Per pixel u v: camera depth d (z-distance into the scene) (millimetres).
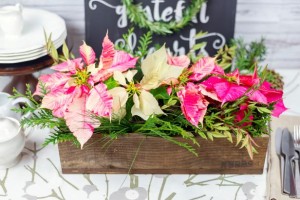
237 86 726
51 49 813
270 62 1336
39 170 833
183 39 1169
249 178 822
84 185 804
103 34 1161
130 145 775
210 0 1127
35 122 756
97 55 1185
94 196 783
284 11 1234
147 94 705
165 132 756
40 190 793
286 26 1266
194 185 807
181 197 783
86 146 776
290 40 1296
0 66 918
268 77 884
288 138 867
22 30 996
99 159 799
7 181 808
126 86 716
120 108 709
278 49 1316
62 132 753
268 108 758
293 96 1029
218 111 750
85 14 1142
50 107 726
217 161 805
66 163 806
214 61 771
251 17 1246
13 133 791
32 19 1054
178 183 810
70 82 734
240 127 749
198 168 816
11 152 794
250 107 730
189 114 705
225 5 1137
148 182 811
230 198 782
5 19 935
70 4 1198
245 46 1235
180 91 720
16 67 919
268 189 765
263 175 828
